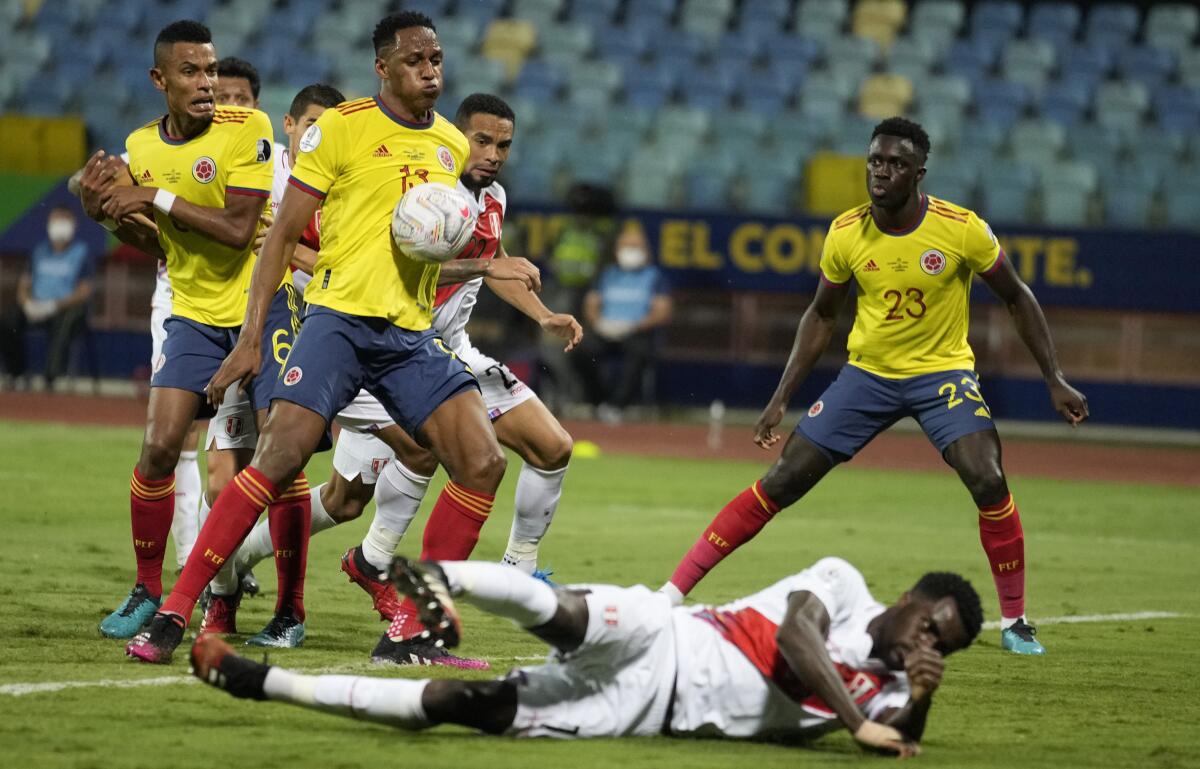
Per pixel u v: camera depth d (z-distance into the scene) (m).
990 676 23.98
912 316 26.16
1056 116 94.56
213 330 24.69
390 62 22.34
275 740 17.67
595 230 74.56
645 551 38.41
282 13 97.50
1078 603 32.50
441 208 21.78
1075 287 74.56
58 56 92.75
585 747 17.52
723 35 99.69
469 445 22.20
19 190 76.00
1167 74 99.00
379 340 22.12
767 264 75.62
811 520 46.28
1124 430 75.31
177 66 24.00
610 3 100.94
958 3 102.56
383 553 26.34
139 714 18.80
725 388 76.50
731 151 88.00
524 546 27.61
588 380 74.94
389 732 18.23
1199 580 36.56
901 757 17.53
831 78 94.94
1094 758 18.30
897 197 25.53
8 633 23.94
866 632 17.67
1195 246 73.75
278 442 21.78
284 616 24.41
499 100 27.16
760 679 17.62
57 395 74.06
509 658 23.72
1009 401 76.56
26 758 16.41
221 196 24.45
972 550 40.47
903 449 70.25
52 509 41.28
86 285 75.56
